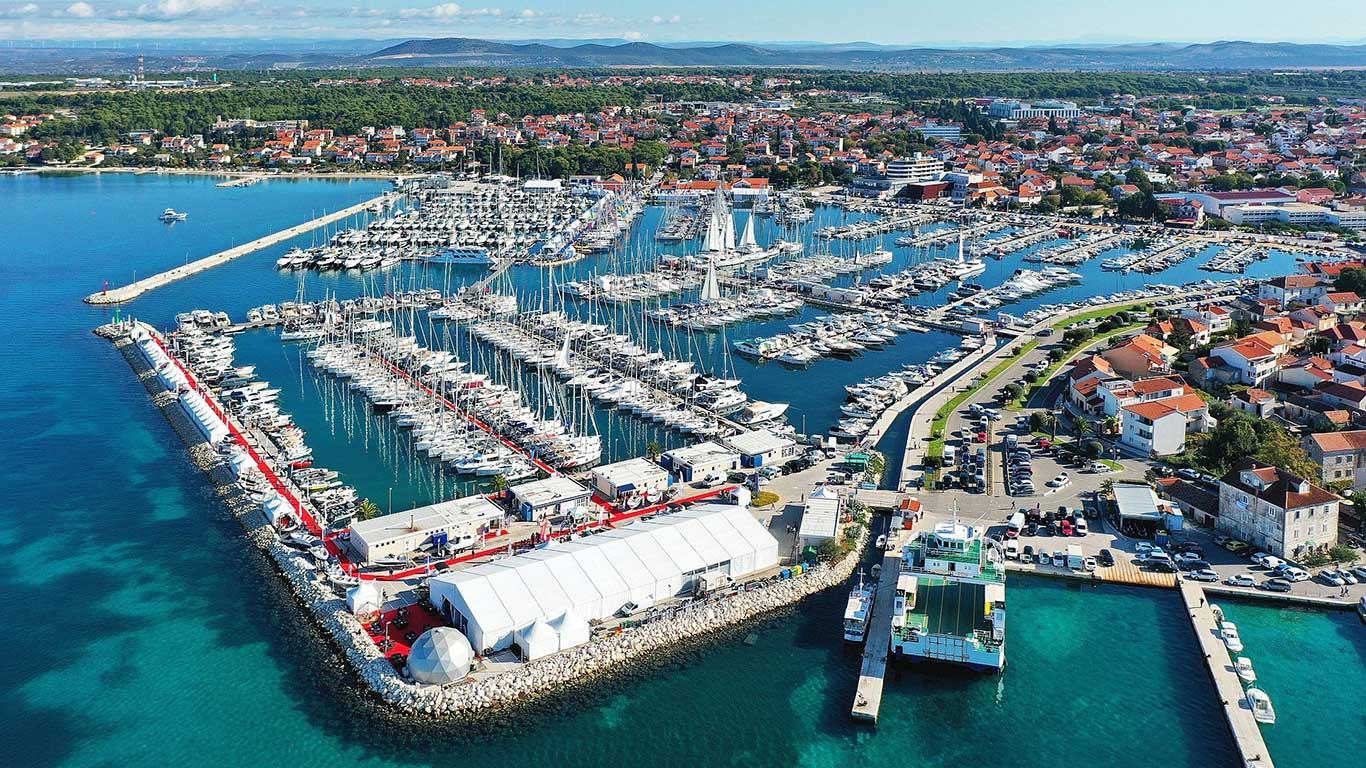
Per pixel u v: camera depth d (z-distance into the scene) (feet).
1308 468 633.61
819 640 510.99
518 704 460.96
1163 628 514.68
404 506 653.30
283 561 575.38
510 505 638.12
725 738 443.32
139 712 457.27
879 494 650.43
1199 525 605.73
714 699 467.11
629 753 433.89
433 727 447.42
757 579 552.41
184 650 500.33
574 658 481.87
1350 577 539.70
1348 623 512.22
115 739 440.04
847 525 603.67
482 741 440.04
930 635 482.69
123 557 586.86
